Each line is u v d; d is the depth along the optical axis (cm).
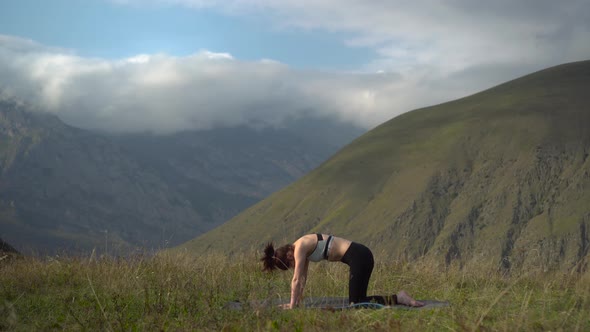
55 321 624
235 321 571
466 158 18800
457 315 574
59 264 988
